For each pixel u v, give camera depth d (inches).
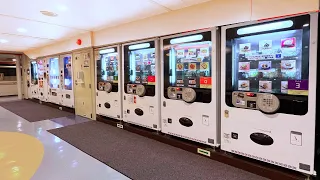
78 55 228.8
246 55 104.7
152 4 125.7
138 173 105.9
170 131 142.8
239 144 108.3
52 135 167.2
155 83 150.3
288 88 91.0
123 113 182.2
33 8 134.4
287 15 90.7
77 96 241.8
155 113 152.6
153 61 152.1
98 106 211.9
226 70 110.7
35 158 120.8
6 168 106.0
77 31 204.2
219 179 99.3
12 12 142.7
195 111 127.0
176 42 134.5
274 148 96.2
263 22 97.1
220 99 117.6
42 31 201.9
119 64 180.1
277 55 94.7
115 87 188.9
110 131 177.5
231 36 108.0
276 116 94.5
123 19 159.0
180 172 106.5
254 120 101.5
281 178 95.5
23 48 324.5
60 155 127.6
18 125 200.1
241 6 104.6
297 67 89.1
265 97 95.4
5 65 491.8
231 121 110.7
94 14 146.9
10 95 484.7
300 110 88.0
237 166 110.3
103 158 123.7
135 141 152.5
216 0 114.3
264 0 96.9
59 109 285.3
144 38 156.3
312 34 83.9
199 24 122.8
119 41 177.8
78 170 108.9
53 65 293.4
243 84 105.8
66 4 127.1
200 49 123.4
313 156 86.2
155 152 132.2
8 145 141.0
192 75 128.2
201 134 125.4
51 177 101.1
